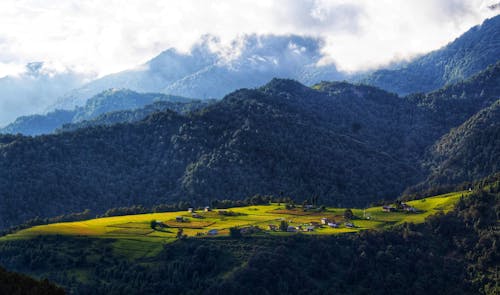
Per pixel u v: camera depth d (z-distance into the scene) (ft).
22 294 484.74
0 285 490.49
